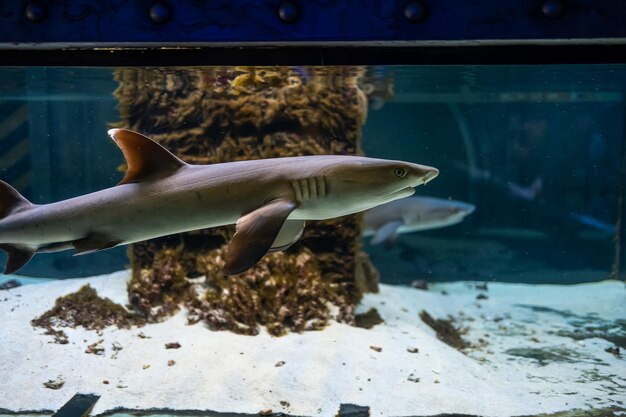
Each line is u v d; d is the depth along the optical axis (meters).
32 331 1.85
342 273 2.28
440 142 6.84
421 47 0.95
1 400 1.40
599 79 2.61
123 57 0.98
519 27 0.86
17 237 1.13
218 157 2.23
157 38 0.91
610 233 4.47
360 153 2.41
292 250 2.17
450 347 2.05
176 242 2.25
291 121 2.23
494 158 6.66
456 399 1.49
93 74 1.95
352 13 0.88
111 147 4.11
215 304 2.00
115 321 1.97
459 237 5.25
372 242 3.27
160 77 1.80
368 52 0.96
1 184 1.15
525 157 6.43
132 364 1.63
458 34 0.87
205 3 0.90
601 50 0.92
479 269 4.27
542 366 1.94
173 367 1.62
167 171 1.06
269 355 1.72
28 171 4.04
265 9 0.89
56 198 4.16
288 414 1.37
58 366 1.60
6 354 1.66
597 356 2.08
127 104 2.30
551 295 3.27
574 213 5.07
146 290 2.09
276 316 1.95
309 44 0.92
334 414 1.38
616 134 4.53
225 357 1.69
